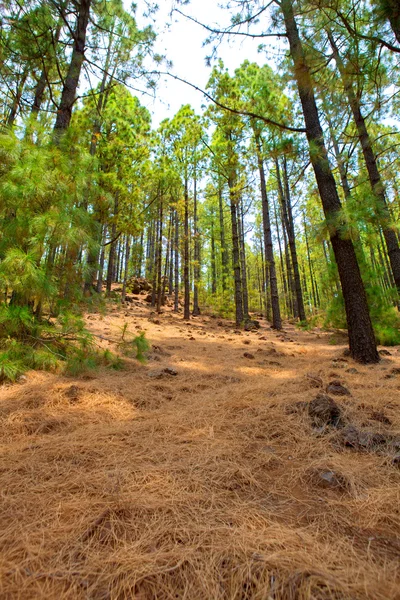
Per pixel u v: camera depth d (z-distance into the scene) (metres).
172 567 1.05
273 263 11.94
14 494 1.47
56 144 4.11
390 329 6.82
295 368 4.60
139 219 9.82
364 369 4.18
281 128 5.26
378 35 3.86
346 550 1.14
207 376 3.97
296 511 1.39
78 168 3.90
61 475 1.65
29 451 1.90
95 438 2.10
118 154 9.32
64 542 1.17
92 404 2.76
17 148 3.51
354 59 4.12
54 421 2.35
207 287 23.80
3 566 1.05
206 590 0.97
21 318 3.38
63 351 3.99
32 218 3.44
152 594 0.96
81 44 5.29
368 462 1.82
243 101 10.46
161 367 4.35
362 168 7.87
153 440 2.10
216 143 11.53
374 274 7.57
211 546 1.14
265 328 12.44
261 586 0.97
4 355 3.14
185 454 1.90
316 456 1.90
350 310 4.87
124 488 1.52
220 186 13.52
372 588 0.96
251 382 3.68
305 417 2.39
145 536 1.20
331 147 5.70
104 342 5.61
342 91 4.86
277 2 4.37
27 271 3.24
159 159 11.81
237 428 2.30
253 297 23.81
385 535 1.23
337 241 5.05
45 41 5.14
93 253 4.11
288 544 1.16
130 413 2.64
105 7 6.35
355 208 4.39
